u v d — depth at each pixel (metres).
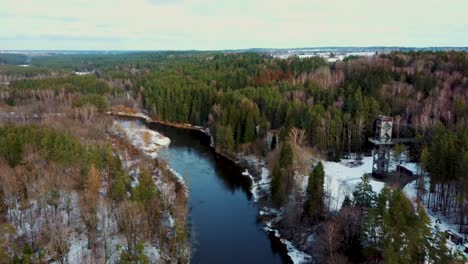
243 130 132.75
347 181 94.50
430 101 127.50
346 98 142.12
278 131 129.62
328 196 78.44
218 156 130.12
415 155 105.44
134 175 100.25
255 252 71.56
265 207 88.94
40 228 69.94
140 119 192.25
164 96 191.50
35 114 167.62
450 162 77.62
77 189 82.25
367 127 123.50
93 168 80.44
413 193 86.31
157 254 67.62
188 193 98.12
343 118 122.50
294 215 77.69
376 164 103.25
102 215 72.69
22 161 87.25
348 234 65.94
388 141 95.31
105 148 101.25
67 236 65.44
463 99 123.19
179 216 79.00
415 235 52.81
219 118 150.12
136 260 61.75
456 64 159.38
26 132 101.44
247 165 117.94
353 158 115.69
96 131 133.50
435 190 83.75
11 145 92.12
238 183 106.06
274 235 77.44
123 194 78.31
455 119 118.06
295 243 73.25
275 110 144.00
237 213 87.38
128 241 64.31
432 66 167.25
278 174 87.31
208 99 176.88
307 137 120.25
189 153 133.50
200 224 82.00
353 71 176.88
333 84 165.25
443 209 78.62
